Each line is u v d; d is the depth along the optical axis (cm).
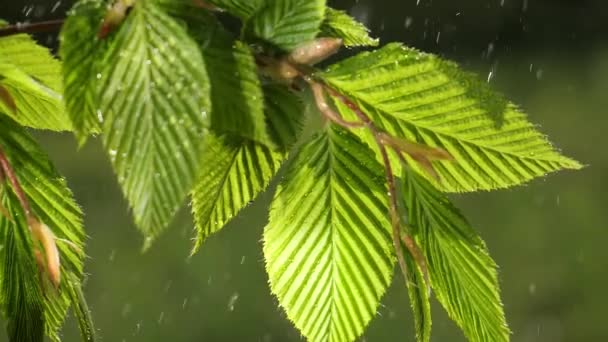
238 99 51
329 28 58
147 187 48
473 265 55
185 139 49
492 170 56
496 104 55
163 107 49
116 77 49
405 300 401
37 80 59
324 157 55
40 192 57
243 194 57
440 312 402
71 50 50
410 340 380
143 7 50
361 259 55
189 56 49
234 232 464
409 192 55
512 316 444
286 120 54
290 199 55
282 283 55
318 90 53
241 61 51
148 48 49
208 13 51
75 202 57
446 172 56
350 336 55
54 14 351
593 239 504
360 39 58
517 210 539
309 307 55
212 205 57
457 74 55
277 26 52
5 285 56
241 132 51
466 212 534
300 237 55
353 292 55
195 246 57
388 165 53
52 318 57
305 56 52
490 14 782
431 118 55
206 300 420
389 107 55
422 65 55
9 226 56
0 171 54
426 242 55
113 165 49
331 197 55
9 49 58
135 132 49
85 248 57
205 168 56
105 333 395
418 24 764
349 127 54
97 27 50
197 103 49
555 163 55
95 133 53
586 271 479
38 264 54
